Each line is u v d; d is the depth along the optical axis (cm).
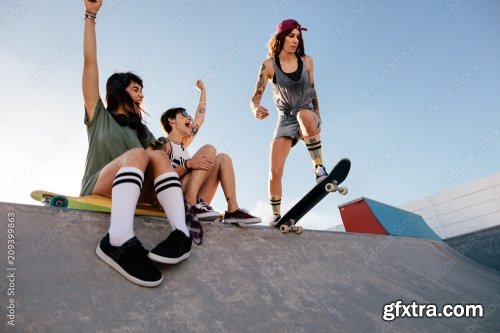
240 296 203
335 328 206
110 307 158
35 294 149
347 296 253
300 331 192
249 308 196
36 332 133
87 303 155
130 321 155
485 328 263
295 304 218
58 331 137
